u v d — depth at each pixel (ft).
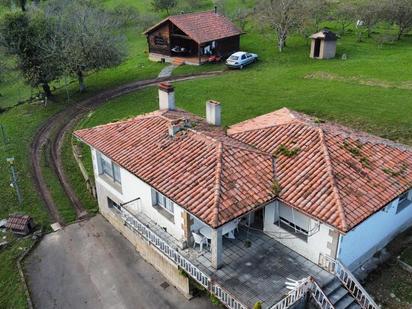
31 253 77.97
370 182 61.00
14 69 143.23
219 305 60.34
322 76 141.28
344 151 65.57
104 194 83.35
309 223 59.62
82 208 91.25
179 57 174.09
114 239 80.18
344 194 57.93
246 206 57.57
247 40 189.78
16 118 134.92
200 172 62.49
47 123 129.90
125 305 65.41
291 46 178.50
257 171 63.36
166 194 60.85
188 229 63.16
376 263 65.10
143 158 68.80
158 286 68.18
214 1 245.86
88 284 70.08
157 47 179.42
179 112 83.66
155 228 70.08
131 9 232.32
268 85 138.51
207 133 71.72
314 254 59.98
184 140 69.62
